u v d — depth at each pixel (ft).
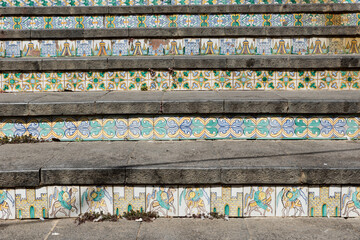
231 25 21.95
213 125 12.98
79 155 11.08
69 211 9.82
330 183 9.71
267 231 8.95
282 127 12.94
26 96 14.62
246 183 9.77
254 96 14.05
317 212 9.86
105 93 15.49
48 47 19.15
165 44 19.17
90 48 19.15
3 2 23.84
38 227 9.25
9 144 12.56
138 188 9.84
